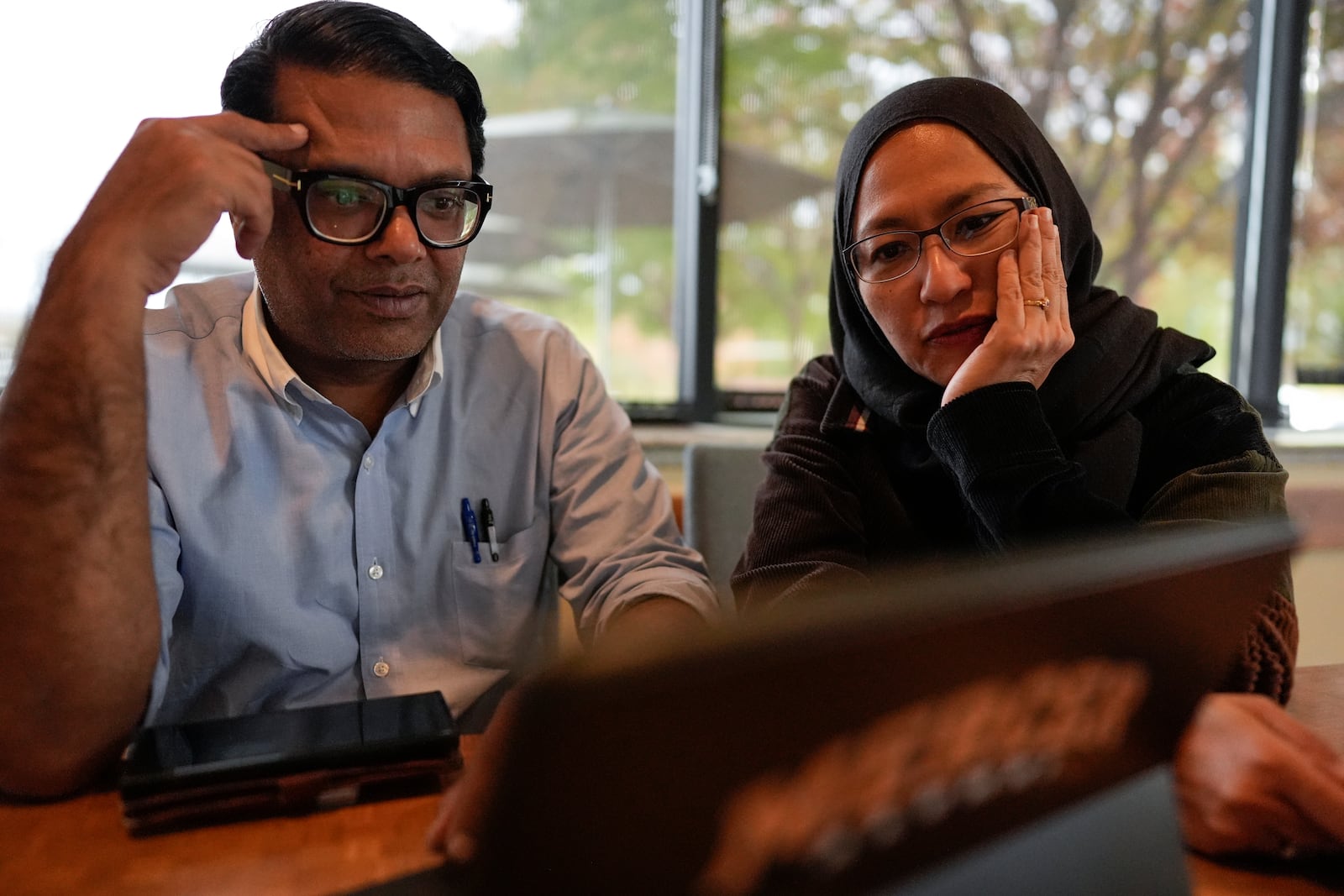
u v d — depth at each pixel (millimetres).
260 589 1270
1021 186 1273
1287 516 513
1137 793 541
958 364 1266
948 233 1235
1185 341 1381
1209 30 2750
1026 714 424
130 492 945
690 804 344
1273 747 676
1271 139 2770
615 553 1407
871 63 2561
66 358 927
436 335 1336
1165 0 2709
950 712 389
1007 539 1155
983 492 1162
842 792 375
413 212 1140
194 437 1254
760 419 2594
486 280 2598
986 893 452
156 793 719
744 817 356
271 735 789
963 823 433
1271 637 962
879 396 1385
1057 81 2678
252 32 1202
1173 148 2783
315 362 1284
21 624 878
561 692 301
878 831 395
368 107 1106
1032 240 1212
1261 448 1248
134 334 965
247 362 1284
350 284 1148
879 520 1387
